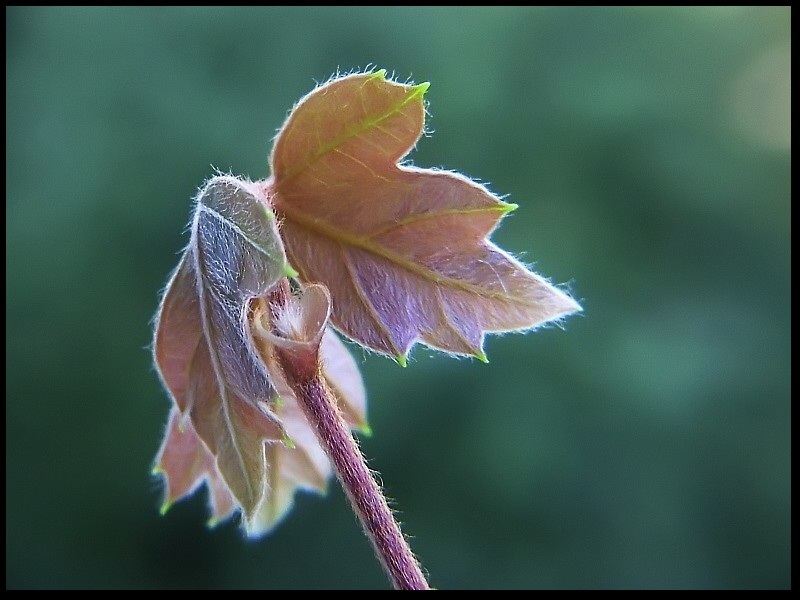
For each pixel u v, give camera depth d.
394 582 0.16
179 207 0.87
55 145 0.87
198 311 0.16
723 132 0.96
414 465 0.85
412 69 0.90
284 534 0.93
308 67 0.89
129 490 0.93
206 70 0.89
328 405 0.16
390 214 0.17
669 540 0.85
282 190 0.17
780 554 0.85
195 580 0.94
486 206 0.17
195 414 0.17
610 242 0.91
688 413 0.85
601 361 0.86
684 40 0.96
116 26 0.89
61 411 0.91
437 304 0.17
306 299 0.16
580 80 0.93
